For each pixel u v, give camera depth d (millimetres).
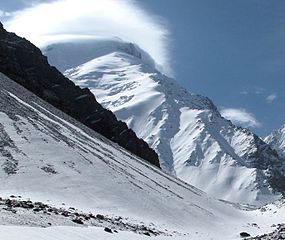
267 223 114312
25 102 100312
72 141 89312
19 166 65500
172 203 88000
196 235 66500
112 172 83438
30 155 70375
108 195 71062
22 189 59250
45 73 159375
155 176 115000
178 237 53438
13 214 31094
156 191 91188
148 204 77188
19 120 81562
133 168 105188
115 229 41031
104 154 99062
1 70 133375
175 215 79688
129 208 70062
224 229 85688
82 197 65750
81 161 78938
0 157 65562
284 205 145750
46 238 25656
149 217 70875
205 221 87688
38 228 28109
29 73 149000
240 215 123188
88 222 39906
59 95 155375
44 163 70125
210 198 131875
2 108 82625
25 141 74250
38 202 50312
